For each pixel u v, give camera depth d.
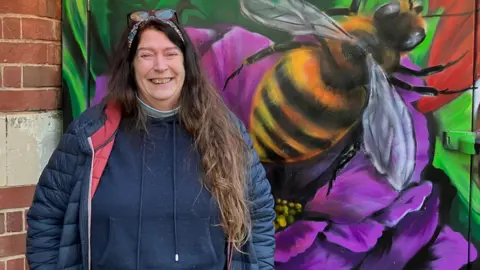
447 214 2.57
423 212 2.58
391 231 2.60
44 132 2.46
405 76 2.53
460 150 2.52
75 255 1.68
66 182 1.66
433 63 2.51
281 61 2.55
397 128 2.55
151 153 1.68
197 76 1.76
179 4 2.53
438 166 2.55
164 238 1.63
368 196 2.59
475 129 2.51
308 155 2.58
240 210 1.71
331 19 2.52
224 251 1.75
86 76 2.54
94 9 2.53
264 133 2.58
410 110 2.54
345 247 2.62
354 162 2.58
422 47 2.51
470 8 2.48
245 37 2.54
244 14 2.54
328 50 2.53
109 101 1.74
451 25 2.49
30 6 2.39
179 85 1.70
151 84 1.67
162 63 1.65
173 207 1.63
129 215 1.62
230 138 1.74
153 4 2.53
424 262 2.61
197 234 1.66
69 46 2.53
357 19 2.52
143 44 1.67
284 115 2.56
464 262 2.59
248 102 2.57
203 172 1.69
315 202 2.60
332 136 2.57
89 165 1.64
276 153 2.59
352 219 2.60
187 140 1.72
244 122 2.58
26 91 2.41
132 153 1.67
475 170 2.54
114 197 1.62
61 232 1.70
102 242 1.64
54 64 2.51
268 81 2.56
